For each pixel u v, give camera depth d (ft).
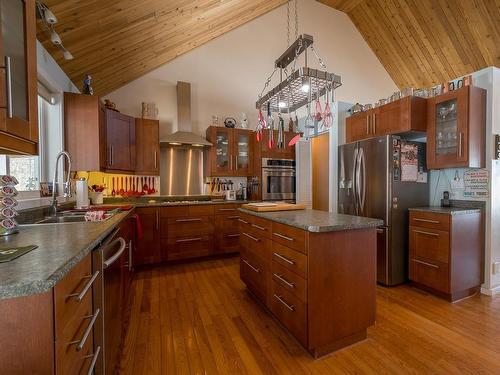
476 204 8.65
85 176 11.25
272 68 15.70
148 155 11.93
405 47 16.81
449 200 9.32
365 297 5.76
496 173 8.43
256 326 6.54
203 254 11.88
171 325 6.57
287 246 5.86
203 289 8.83
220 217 12.21
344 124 12.51
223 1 10.10
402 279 9.29
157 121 12.12
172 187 13.48
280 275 6.17
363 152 10.03
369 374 4.86
